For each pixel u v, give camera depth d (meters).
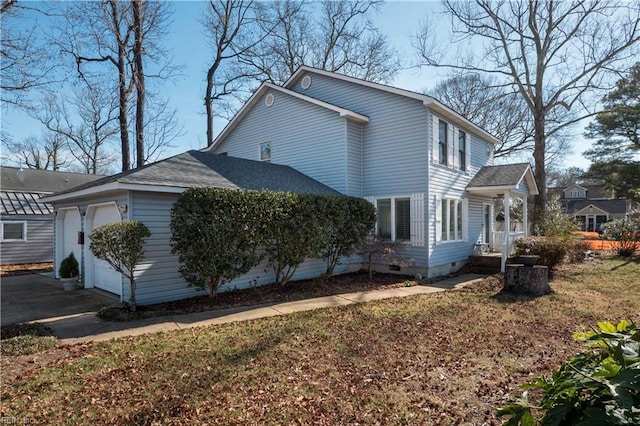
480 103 24.66
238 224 8.04
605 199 45.66
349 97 13.54
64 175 24.06
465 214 14.20
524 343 5.30
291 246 9.20
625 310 7.14
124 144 16.70
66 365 4.46
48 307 7.80
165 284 8.16
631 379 1.72
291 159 14.11
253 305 7.84
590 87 19.28
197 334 5.69
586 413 1.79
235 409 3.46
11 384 3.97
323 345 5.20
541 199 19.06
